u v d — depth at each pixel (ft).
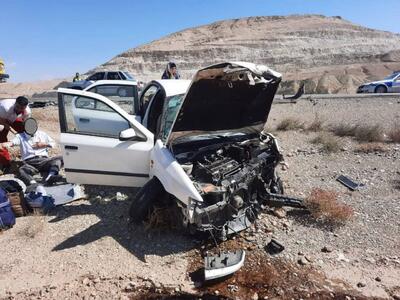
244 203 16.22
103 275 13.70
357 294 12.58
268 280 13.28
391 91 70.08
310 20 486.79
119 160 17.72
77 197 19.45
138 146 17.54
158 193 16.16
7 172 23.90
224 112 17.17
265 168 18.30
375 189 20.61
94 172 17.99
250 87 16.35
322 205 17.33
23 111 22.70
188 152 17.25
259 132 19.63
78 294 12.78
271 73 16.06
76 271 13.96
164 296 12.66
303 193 20.34
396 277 13.44
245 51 375.86
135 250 15.17
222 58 368.27
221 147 17.35
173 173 14.98
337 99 56.85
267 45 384.47
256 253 14.79
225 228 15.35
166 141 16.67
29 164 22.29
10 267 14.21
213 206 14.52
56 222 17.46
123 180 18.12
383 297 12.45
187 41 449.06
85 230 16.71
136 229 16.57
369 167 23.99
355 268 13.94
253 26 489.26
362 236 15.97
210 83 14.92
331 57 367.66
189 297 12.60
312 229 16.51
